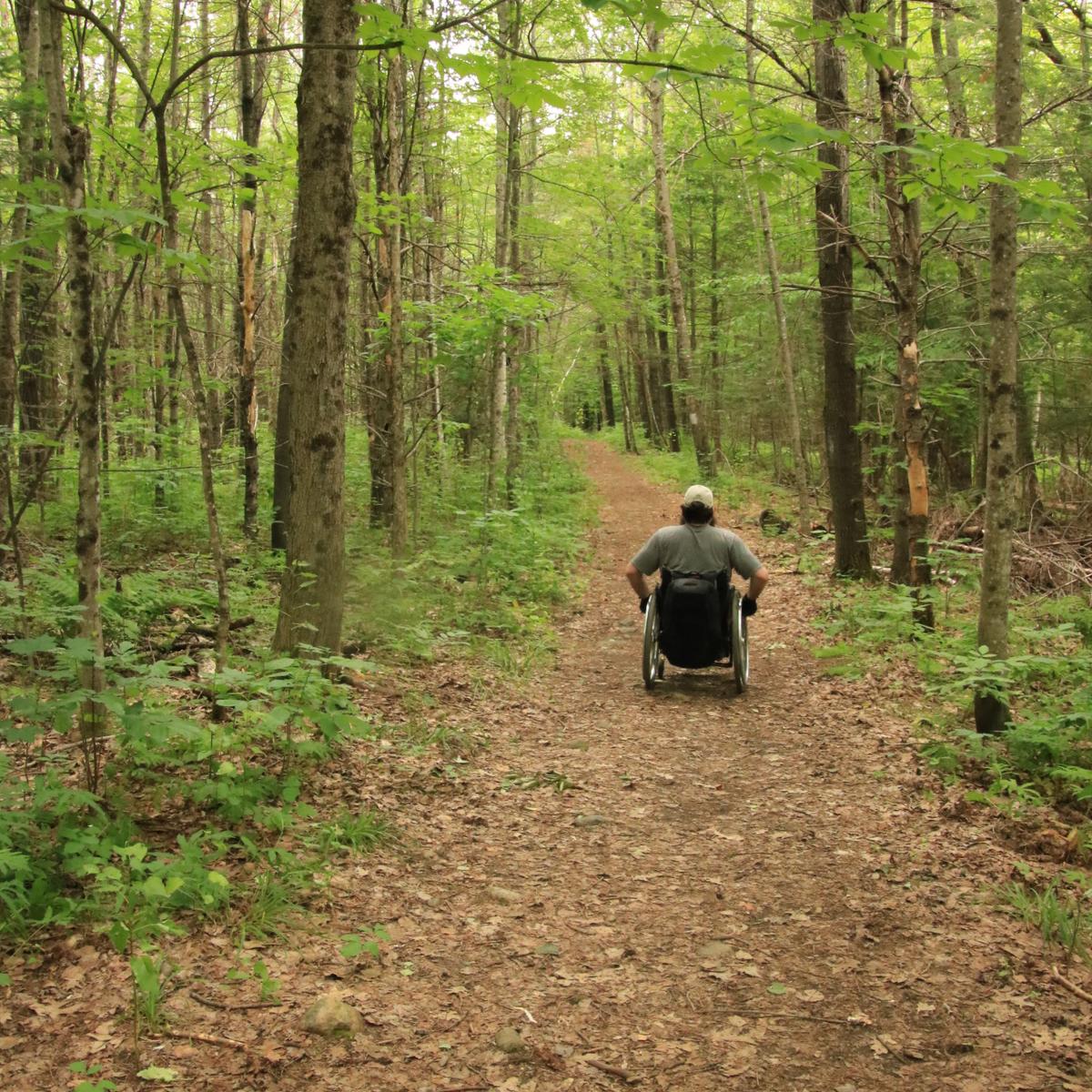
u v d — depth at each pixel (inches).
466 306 409.7
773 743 244.2
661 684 309.0
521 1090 104.2
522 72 178.7
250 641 288.2
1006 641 229.5
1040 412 590.2
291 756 193.3
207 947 127.3
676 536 296.2
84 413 166.1
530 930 143.7
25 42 328.2
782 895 156.3
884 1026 118.0
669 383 1318.9
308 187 234.5
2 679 220.1
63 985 115.5
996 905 149.3
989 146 188.1
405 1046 110.8
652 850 176.6
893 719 254.2
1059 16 484.1
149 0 470.0
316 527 244.1
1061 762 208.2
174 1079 99.9
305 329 238.4
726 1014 121.3
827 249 460.4
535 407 839.1
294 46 166.9
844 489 470.0
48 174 285.4
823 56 403.2
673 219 986.7
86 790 159.6
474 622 363.3
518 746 239.3
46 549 363.9
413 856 167.6
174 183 231.5
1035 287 491.5
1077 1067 107.8
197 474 531.5
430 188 595.8
